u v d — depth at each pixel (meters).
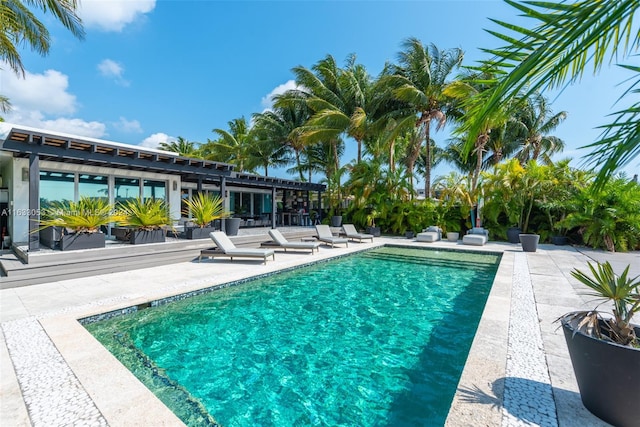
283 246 10.05
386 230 17.08
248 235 11.41
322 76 19.25
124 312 4.77
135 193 11.76
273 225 14.40
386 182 16.64
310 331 4.41
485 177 14.43
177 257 8.38
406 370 3.40
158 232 8.80
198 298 5.70
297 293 6.21
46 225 7.64
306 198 21.12
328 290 6.43
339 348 3.90
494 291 5.41
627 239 11.09
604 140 1.38
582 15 1.05
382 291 6.38
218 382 3.17
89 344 3.35
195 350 3.83
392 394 2.98
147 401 2.39
